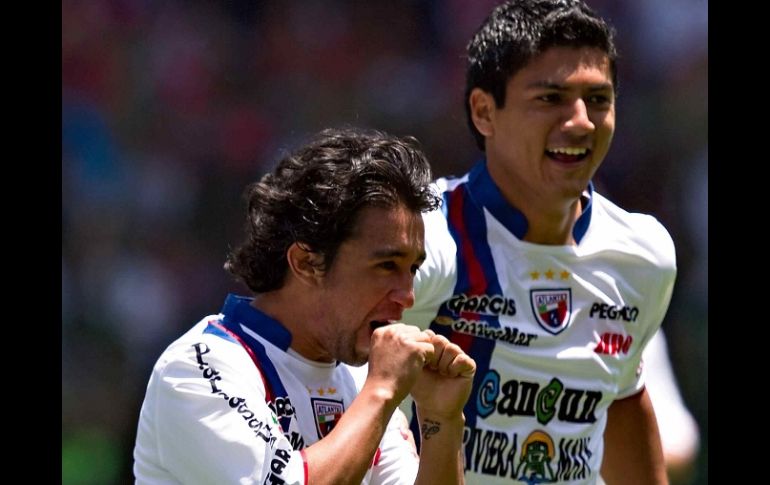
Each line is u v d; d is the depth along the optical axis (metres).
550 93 13.92
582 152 14.09
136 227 38.62
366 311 10.82
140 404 35.78
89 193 38.38
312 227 10.74
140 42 40.75
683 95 40.59
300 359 11.17
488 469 14.34
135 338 36.66
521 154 14.13
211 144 40.59
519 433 14.43
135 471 11.11
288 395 11.02
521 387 14.40
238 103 41.31
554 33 13.90
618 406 15.91
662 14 41.09
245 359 10.83
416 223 10.91
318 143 11.19
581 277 14.70
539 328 14.41
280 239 11.02
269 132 41.19
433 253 13.95
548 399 14.53
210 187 40.12
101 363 35.84
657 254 15.11
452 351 11.07
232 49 41.72
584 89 13.97
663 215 39.62
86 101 39.47
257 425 10.38
